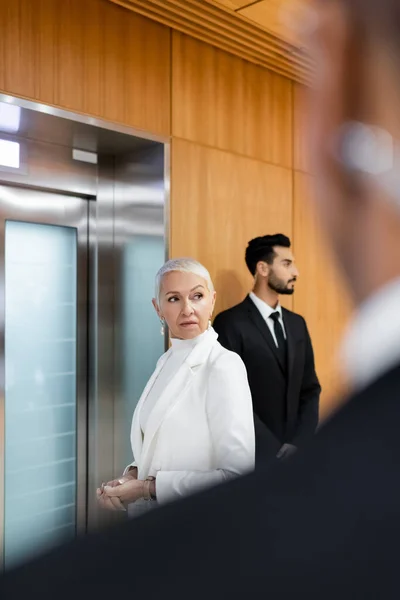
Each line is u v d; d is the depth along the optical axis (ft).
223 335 9.39
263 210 10.65
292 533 0.66
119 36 8.57
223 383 5.97
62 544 0.68
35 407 8.86
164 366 6.73
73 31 8.07
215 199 9.86
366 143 0.90
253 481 0.72
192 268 6.67
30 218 8.75
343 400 0.76
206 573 0.63
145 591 0.61
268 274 9.71
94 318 9.40
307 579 0.62
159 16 8.84
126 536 0.68
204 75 9.72
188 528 0.68
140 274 9.31
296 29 0.95
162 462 6.08
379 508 0.65
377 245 0.90
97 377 9.39
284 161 11.08
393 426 0.69
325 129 0.93
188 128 9.46
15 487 8.64
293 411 9.70
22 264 8.74
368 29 0.87
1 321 8.50
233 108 10.18
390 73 0.87
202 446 6.00
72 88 8.05
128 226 9.46
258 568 0.63
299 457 0.73
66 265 9.23
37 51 7.71
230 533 0.67
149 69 8.94
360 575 0.62
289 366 9.64
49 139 8.72
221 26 9.18
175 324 6.56
